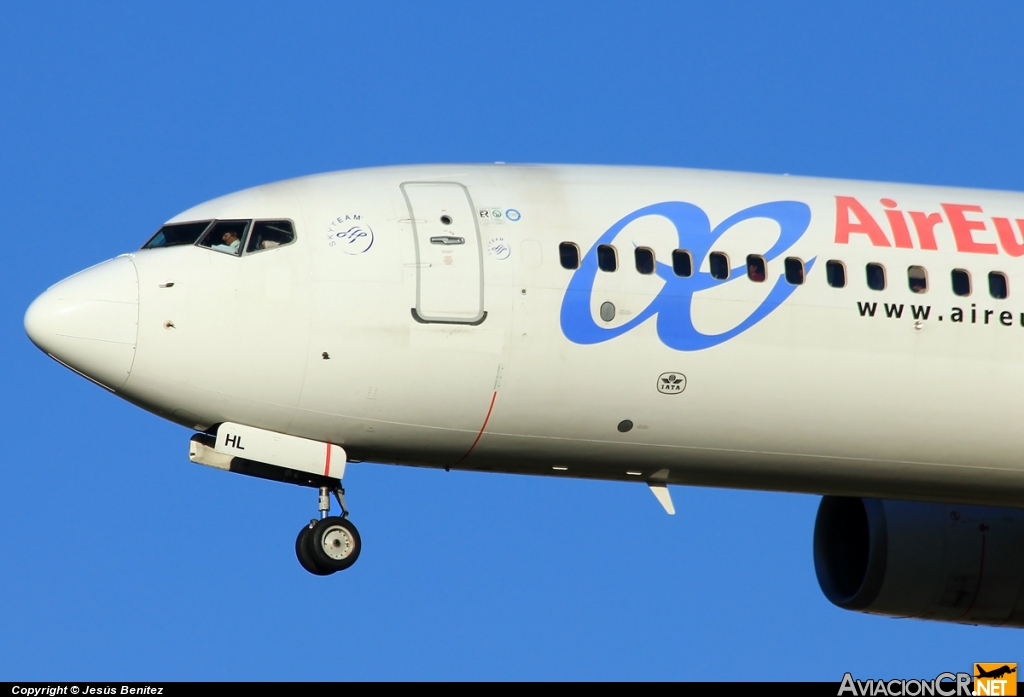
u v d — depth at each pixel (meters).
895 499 94.38
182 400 81.38
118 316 80.62
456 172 87.38
